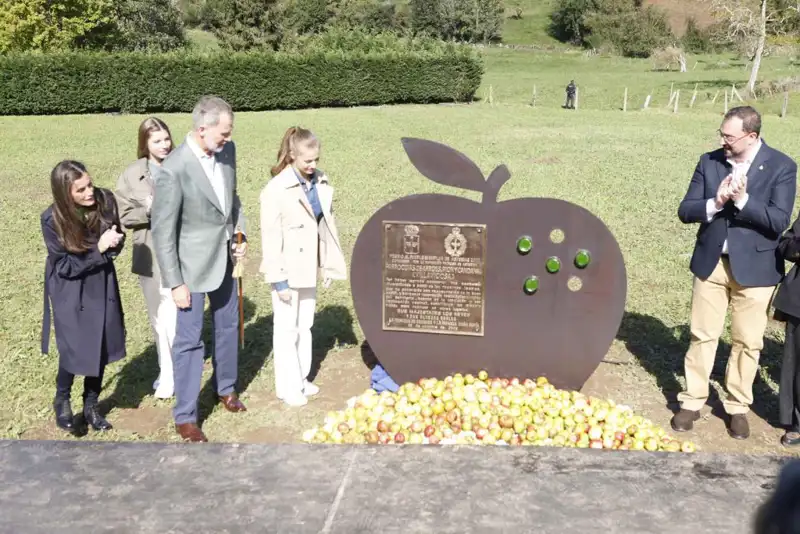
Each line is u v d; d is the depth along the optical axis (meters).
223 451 1.94
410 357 5.02
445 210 4.72
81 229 4.27
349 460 1.88
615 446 4.20
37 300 7.24
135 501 1.73
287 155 4.81
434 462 1.87
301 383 5.17
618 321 4.71
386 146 18.16
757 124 4.25
